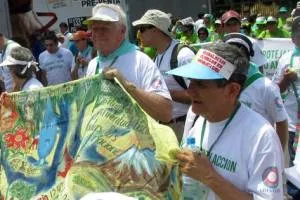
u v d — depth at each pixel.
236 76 2.71
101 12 3.95
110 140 3.01
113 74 3.23
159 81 3.93
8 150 3.44
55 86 3.37
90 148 3.03
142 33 5.44
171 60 5.24
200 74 2.68
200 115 2.82
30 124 3.41
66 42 13.54
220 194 2.63
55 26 15.27
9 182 3.38
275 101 4.57
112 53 4.02
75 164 3.01
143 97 3.67
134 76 3.95
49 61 10.28
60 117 3.32
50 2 15.16
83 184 2.92
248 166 2.70
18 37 13.87
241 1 22.22
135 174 2.90
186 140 2.95
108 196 2.27
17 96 3.47
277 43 7.75
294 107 5.69
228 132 2.77
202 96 2.74
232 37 4.70
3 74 7.87
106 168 2.96
